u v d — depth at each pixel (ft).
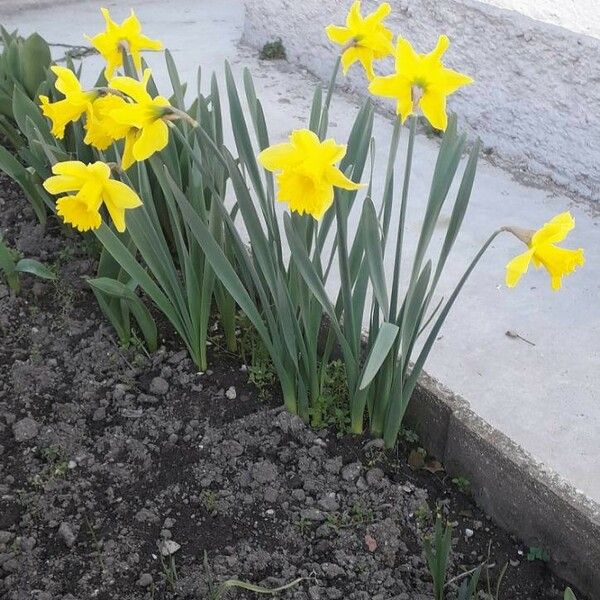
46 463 3.39
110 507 3.22
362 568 3.01
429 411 3.44
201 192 3.51
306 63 6.84
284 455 3.39
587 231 4.64
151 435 3.50
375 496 3.25
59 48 7.38
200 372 3.79
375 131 5.85
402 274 4.27
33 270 3.90
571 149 4.99
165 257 3.44
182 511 3.20
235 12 8.50
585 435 3.32
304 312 3.17
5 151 4.31
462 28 5.38
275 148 2.35
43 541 3.09
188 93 6.44
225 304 3.76
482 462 3.24
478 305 4.08
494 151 5.48
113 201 2.73
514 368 3.68
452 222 2.85
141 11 8.52
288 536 3.11
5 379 3.78
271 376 3.75
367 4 6.06
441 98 2.61
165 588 2.93
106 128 2.62
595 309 4.04
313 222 3.10
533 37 4.94
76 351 3.92
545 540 3.08
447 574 3.03
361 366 3.47
